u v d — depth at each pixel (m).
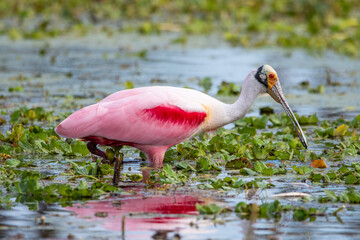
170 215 9.22
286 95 20.33
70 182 10.95
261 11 37.19
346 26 32.34
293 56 28.05
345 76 23.81
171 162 12.67
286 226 8.88
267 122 16.42
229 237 8.38
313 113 17.81
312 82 22.52
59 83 21.62
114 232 8.50
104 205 9.68
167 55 28.03
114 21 36.78
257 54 28.23
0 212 9.32
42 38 32.09
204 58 27.23
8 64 25.23
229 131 15.05
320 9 34.59
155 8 37.84
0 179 10.98
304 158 12.91
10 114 16.78
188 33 33.50
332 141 14.71
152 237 8.33
